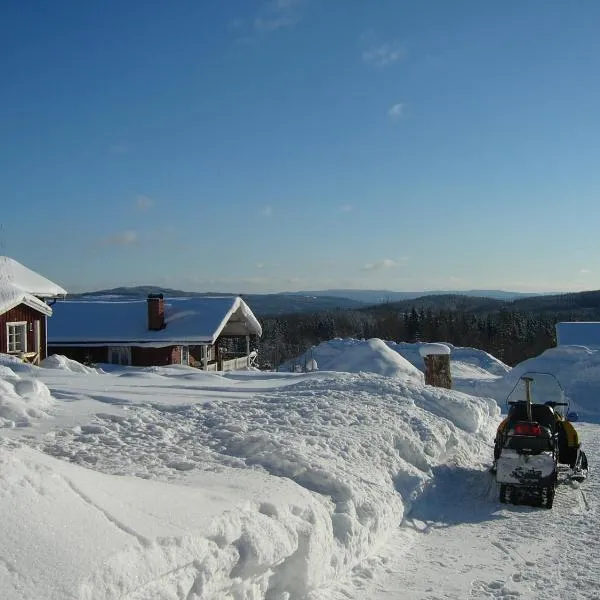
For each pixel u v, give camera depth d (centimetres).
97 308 3173
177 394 1198
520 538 701
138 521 371
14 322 2272
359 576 569
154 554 343
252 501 487
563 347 2419
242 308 3347
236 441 786
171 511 406
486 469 1022
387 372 2677
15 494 335
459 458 1035
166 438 794
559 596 536
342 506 626
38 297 2616
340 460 764
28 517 322
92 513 355
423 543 683
